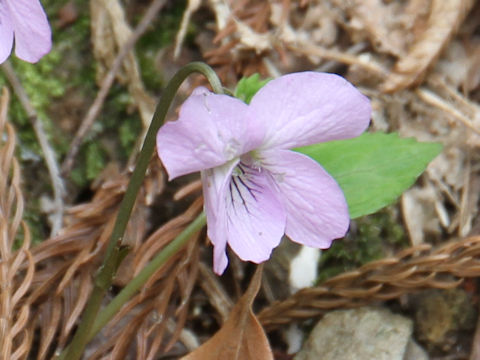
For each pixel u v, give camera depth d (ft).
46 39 0.42
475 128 0.57
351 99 0.41
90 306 0.46
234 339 0.46
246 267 0.55
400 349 0.50
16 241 0.56
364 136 0.50
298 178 0.42
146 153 0.44
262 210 0.43
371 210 0.48
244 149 0.42
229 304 0.53
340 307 0.51
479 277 0.53
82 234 0.51
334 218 0.43
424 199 0.56
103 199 0.52
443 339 0.52
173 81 0.43
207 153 0.41
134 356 0.52
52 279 0.50
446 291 0.52
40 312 0.50
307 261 0.54
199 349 0.46
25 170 0.57
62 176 0.57
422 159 0.49
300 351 0.51
